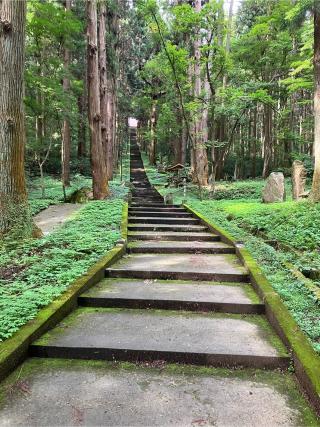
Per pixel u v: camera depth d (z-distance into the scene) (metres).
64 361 3.28
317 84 10.48
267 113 25.28
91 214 10.93
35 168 25.08
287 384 2.92
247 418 2.46
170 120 27.09
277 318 3.74
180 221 10.79
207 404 2.62
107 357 3.31
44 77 16.50
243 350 3.30
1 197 7.39
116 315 4.28
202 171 21.39
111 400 2.65
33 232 7.72
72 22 16.23
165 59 20.67
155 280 5.61
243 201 15.16
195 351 3.27
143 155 44.25
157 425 2.37
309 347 3.12
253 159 29.83
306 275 5.66
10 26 7.29
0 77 7.39
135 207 13.22
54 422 2.39
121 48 33.19
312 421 2.43
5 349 3.09
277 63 22.66
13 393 2.73
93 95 14.66
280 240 7.78
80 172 27.34
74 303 4.50
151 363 3.26
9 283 5.01
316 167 10.51
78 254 6.36
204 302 4.48
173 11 16.12
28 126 19.42
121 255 6.96
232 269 5.89
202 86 20.09
